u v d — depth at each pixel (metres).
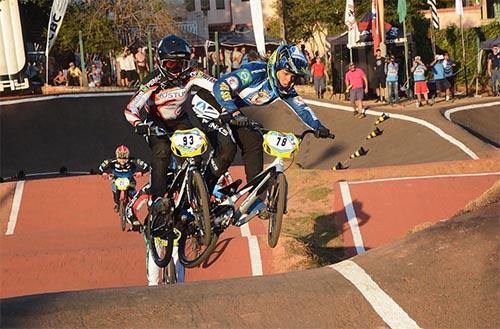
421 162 23.95
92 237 15.89
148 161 31.97
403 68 35.53
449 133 25.28
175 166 8.96
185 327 6.58
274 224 8.28
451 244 7.75
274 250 13.70
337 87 36.34
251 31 50.69
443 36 39.41
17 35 35.50
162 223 8.70
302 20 48.53
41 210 18.42
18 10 35.28
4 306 6.89
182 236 8.88
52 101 35.16
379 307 6.89
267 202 8.35
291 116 33.84
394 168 19.19
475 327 6.44
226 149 8.27
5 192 19.30
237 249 13.73
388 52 35.47
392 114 29.36
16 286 13.01
